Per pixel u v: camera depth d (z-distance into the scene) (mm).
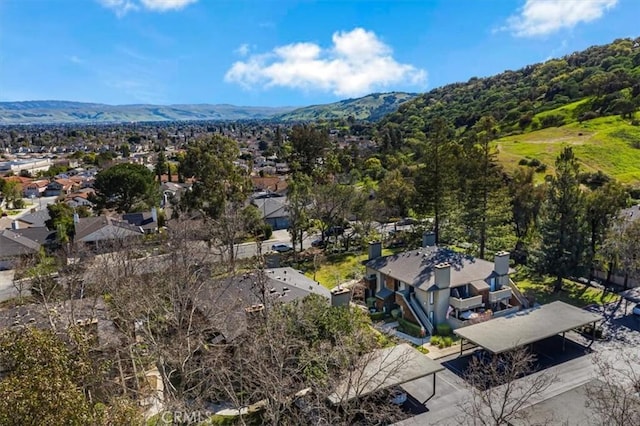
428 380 27859
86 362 14539
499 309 37250
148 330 25781
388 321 37219
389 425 23484
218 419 23906
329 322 25750
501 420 19500
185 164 75250
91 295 34594
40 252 50000
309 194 56656
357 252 56312
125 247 43062
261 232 63500
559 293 41250
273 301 27125
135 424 13703
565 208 39594
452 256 40250
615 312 37031
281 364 19719
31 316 29141
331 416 20359
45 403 11172
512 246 49062
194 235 46750
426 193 52156
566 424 19719
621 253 38062
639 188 69188
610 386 18984
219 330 27516
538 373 28125
